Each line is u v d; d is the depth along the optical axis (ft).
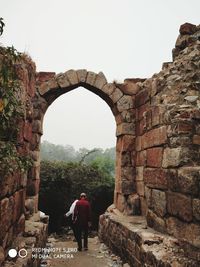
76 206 25.43
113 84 29.12
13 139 13.79
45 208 42.24
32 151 26.99
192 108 16.99
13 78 12.50
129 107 28.81
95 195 43.75
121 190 27.48
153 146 19.40
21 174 16.30
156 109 19.19
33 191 26.21
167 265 12.76
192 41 22.06
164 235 16.48
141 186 25.93
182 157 15.61
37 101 28.27
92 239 31.99
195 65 19.12
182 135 15.98
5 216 12.82
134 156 28.02
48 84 28.63
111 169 59.57
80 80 28.94
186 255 13.78
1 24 11.47
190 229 13.80
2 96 11.35
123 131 28.27
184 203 14.47
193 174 13.89
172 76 20.01
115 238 23.63
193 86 18.40
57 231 41.63
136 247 17.53
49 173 42.65
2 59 12.17
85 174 44.73
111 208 29.78
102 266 20.24
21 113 14.06
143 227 19.53
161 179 17.71
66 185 43.04
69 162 46.26
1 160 11.30
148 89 24.41
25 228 18.95
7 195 13.14
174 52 23.38
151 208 19.34
